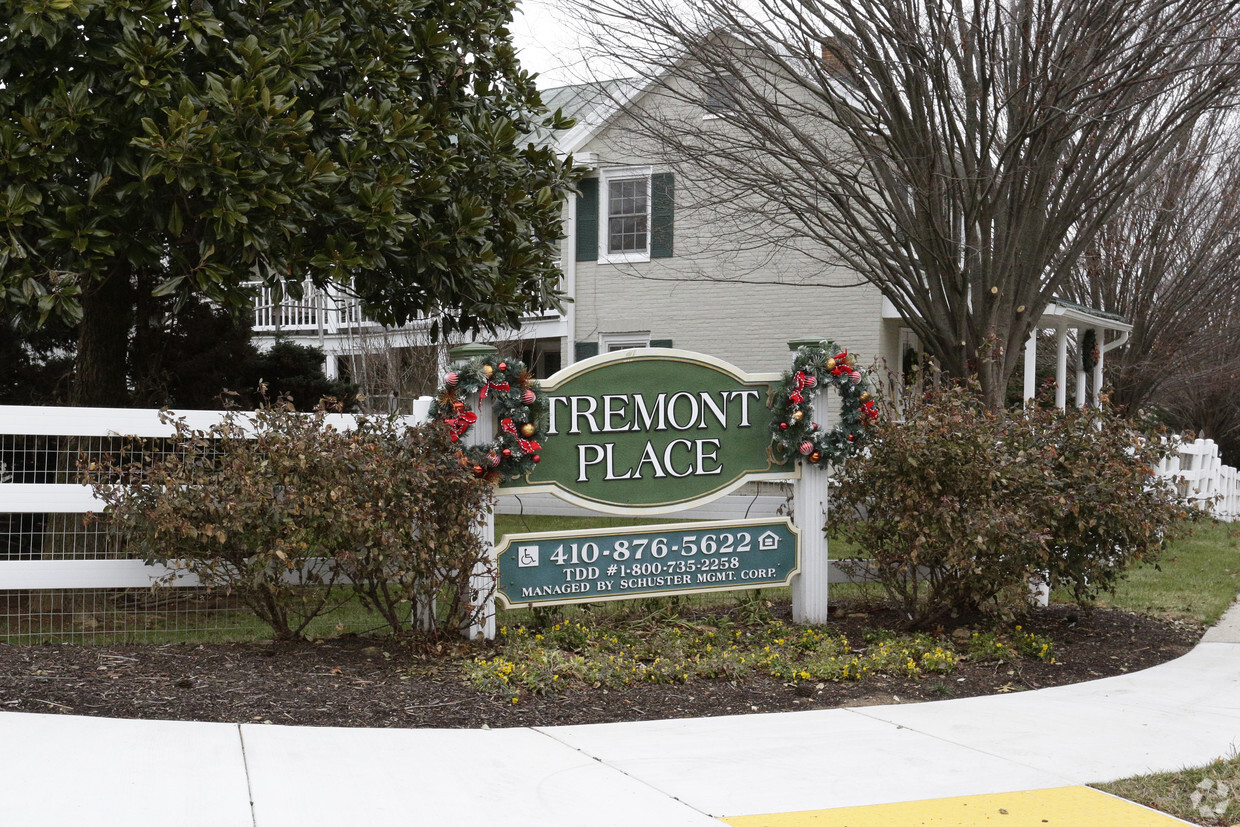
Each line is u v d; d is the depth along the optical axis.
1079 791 4.68
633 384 7.72
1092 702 6.26
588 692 6.19
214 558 6.44
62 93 6.92
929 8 9.82
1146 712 6.04
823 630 7.79
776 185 11.27
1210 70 10.30
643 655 6.93
